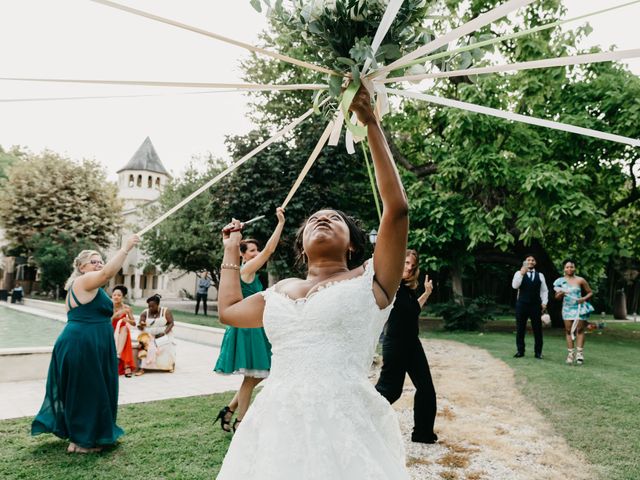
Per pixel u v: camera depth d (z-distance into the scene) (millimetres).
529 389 5426
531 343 9945
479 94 10773
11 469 3189
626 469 3201
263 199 13344
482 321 12938
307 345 1370
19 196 29734
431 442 3773
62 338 3619
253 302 1657
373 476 1204
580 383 5637
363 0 1403
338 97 1495
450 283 23359
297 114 14523
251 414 1409
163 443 3738
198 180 20922
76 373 3551
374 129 1412
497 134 11375
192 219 20562
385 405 1414
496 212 11430
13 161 45094
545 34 10961
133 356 7066
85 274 3662
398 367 3674
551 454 3514
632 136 10742
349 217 1892
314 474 1201
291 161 13750
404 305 3693
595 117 11234
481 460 3418
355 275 1528
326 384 1312
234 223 1787
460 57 1510
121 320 6891
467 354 8289
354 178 15062
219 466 3268
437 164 13281
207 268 20812
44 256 26688
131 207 42156
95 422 3561
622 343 10445
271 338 1477
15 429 4129
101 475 3098
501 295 25438
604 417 4355
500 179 10953
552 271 14109
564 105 11688
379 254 1469
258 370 3963
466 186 12008
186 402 5160
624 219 15008
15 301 25641
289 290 1559
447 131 11867
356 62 1347
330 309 1367
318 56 1507
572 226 10781
